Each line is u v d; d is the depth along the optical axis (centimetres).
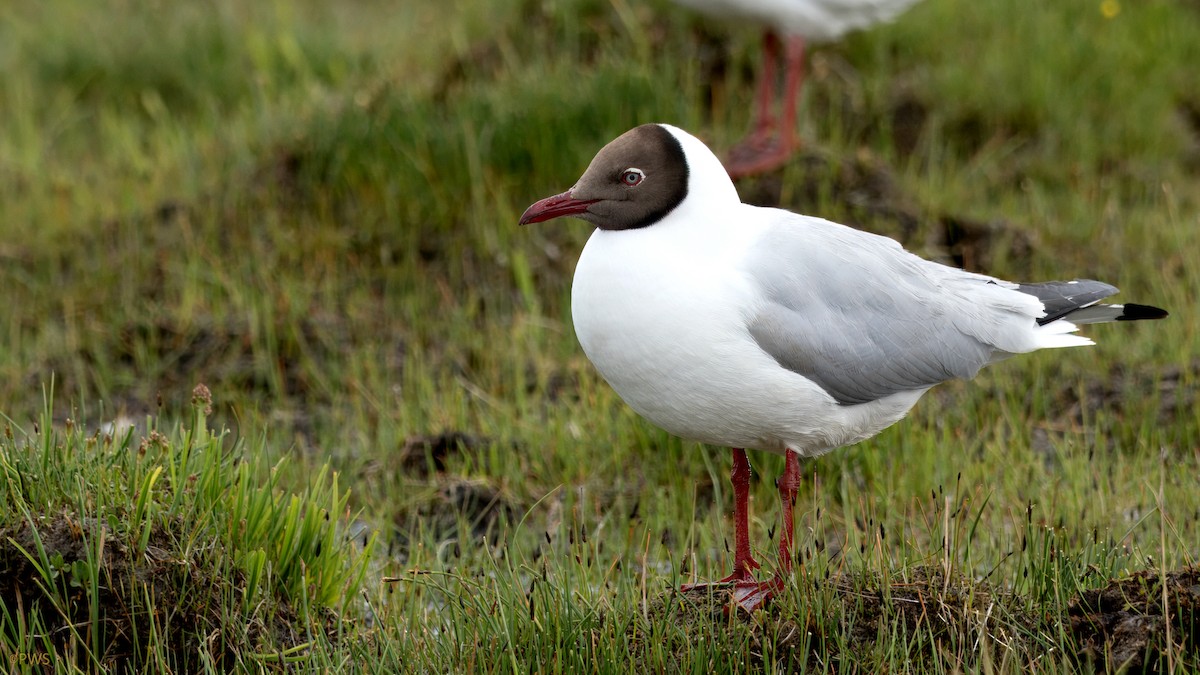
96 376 1229
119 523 764
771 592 779
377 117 1464
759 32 1589
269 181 1453
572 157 1428
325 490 966
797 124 1517
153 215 1456
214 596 775
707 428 797
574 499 1020
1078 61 1670
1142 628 706
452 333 1275
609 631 736
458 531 969
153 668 745
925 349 808
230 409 1192
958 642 731
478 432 1129
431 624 791
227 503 809
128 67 1906
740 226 784
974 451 1038
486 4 1731
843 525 962
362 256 1392
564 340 1255
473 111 1462
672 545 948
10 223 1489
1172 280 1288
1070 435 1068
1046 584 768
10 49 1953
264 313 1293
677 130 777
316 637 790
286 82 1778
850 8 1379
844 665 711
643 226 772
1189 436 1062
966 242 1379
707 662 722
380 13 2098
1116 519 913
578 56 1631
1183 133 1620
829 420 803
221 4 2036
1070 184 1528
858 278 797
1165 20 1761
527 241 1382
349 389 1212
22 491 773
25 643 723
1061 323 868
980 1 1744
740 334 756
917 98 1592
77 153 1705
